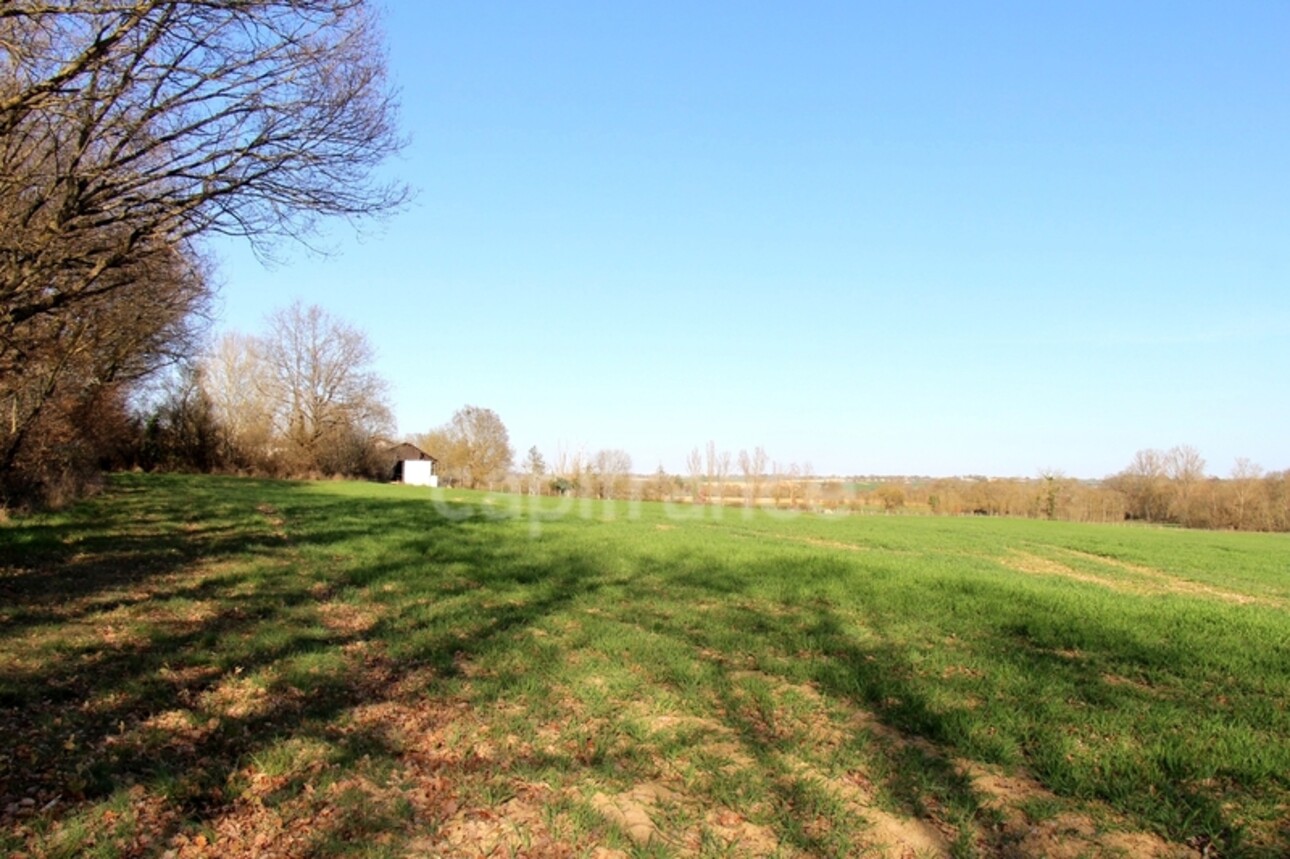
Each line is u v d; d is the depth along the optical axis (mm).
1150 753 6496
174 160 10211
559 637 10312
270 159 10344
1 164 9734
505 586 14133
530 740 6613
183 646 8953
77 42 8844
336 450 74312
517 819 5297
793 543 26719
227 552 16906
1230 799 5691
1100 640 10828
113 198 10102
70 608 10617
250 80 9852
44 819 4879
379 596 12812
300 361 74000
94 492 28953
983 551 30156
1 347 11164
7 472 21688
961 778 5984
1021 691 8258
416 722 6996
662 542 22828
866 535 33719
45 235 9648
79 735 6238
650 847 4934
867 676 8609
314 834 4984
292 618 10820
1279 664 9711
